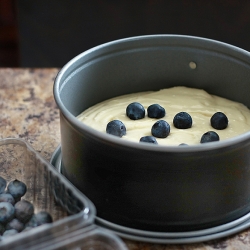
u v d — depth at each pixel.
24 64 1.01
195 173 0.50
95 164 0.52
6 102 0.70
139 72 0.65
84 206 0.48
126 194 0.52
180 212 0.52
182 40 0.63
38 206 0.54
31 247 0.46
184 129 0.59
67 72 0.59
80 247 0.47
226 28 0.90
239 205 0.54
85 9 0.93
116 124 0.58
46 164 0.52
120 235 0.52
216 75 0.64
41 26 0.96
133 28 0.93
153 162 0.50
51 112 0.68
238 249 0.52
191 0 0.89
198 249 0.52
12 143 0.56
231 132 0.59
